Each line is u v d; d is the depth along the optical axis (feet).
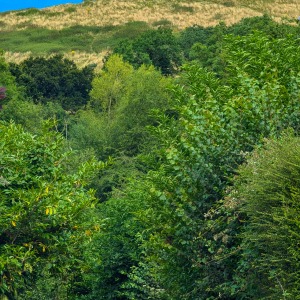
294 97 46.80
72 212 46.65
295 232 33.53
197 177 44.70
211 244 42.98
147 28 444.14
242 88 46.68
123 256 77.10
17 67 266.36
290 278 34.06
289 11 483.51
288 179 34.88
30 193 44.91
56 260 48.16
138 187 79.00
